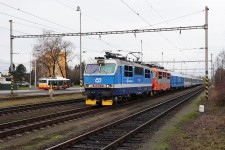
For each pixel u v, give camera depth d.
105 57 28.27
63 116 21.25
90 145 12.71
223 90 30.72
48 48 86.31
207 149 11.84
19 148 12.16
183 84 72.00
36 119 19.11
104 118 20.78
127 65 29.88
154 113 23.69
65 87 82.25
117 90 27.72
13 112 23.83
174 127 17.19
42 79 76.94
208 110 25.84
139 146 12.59
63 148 12.00
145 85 36.25
